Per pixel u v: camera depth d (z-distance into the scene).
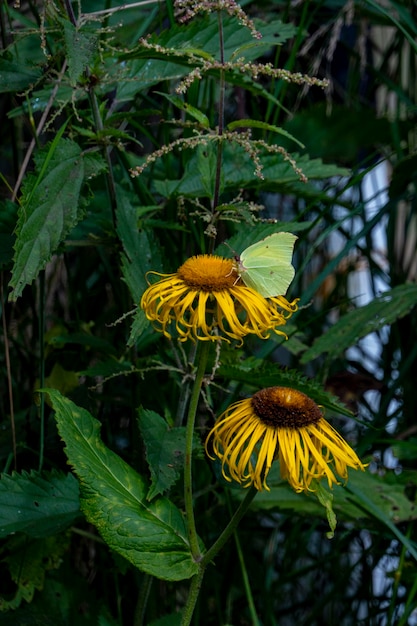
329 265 1.10
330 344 1.13
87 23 0.99
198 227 1.06
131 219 0.95
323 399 0.92
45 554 1.01
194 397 0.86
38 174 0.89
